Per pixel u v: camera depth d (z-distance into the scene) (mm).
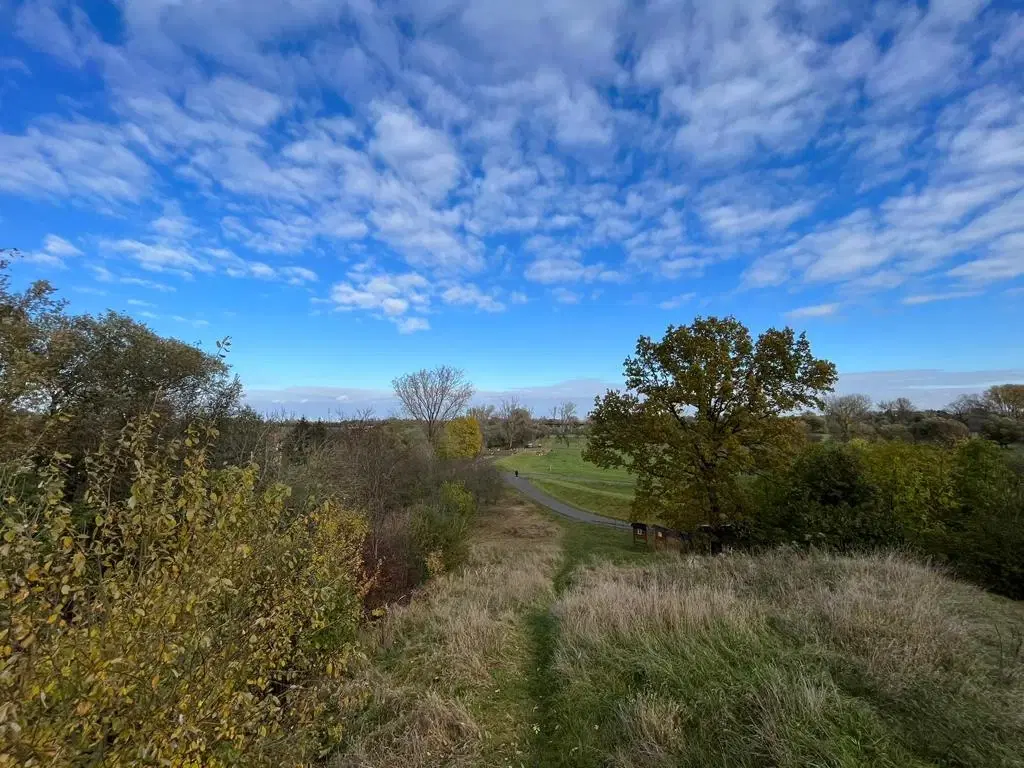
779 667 4418
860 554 9789
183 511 2857
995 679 4258
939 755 3303
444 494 20750
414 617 8367
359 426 22547
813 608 5961
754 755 3379
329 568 5828
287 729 4102
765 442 13969
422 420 44312
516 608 8578
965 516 11555
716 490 14164
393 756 4074
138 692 2447
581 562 14609
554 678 5309
